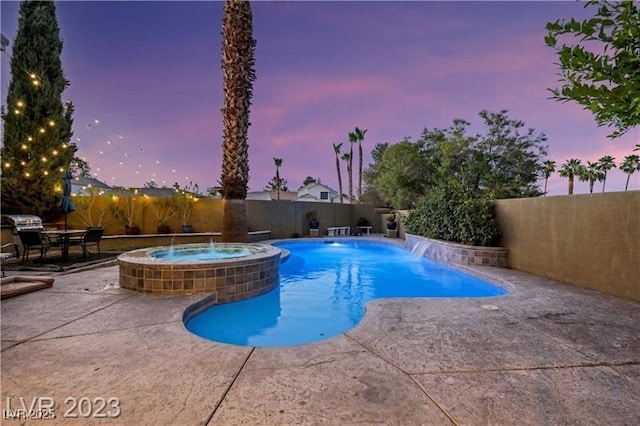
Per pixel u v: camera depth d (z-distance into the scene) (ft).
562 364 8.26
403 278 25.36
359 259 34.73
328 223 57.41
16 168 31.71
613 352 9.02
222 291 15.89
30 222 26.66
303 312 16.96
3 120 31.76
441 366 8.08
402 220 44.01
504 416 6.07
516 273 21.33
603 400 6.64
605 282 16.02
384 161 74.95
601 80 5.32
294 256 35.14
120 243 35.32
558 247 19.07
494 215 25.30
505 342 9.69
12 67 32.17
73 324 11.12
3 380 7.34
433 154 69.41
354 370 7.83
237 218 31.04
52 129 33.17
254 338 13.32
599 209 16.46
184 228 40.47
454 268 25.11
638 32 4.88
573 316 12.27
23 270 20.63
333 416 6.01
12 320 11.51
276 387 7.03
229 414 6.08
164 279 15.26
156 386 7.08
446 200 29.27
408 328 10.84
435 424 5.82
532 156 63.72
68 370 7.81
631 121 5.53
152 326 10.96
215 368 7.92
